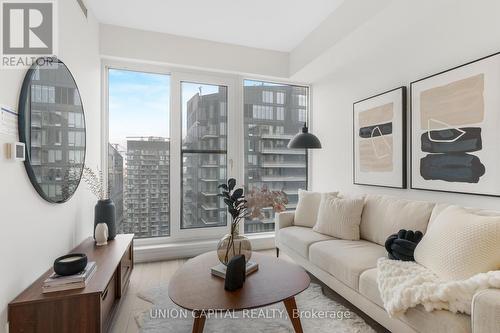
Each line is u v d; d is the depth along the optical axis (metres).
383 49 2.77
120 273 2.12
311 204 3.14
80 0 2.47
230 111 3.82
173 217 3.54
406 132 2.49
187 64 3.43
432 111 2.21
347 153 3.33
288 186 4.12
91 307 1.47
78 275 1.56
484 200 1.87
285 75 3.89
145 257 3.24
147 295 2.35
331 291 2.43
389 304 1.44
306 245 2.51
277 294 1.52
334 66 3.45
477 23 1.91
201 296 1.50
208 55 3.52
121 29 3.17
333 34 2.83
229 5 2.75
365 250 2.17
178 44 3.38
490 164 1.81
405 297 1.36
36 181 1.67
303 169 4.18
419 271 1.55
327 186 3.76
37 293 1.48
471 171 1.92
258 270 1.85
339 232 2.55
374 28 2.46
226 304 1.41
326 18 2.96
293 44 3.65
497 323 1.00
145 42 3.26
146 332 1.81
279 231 3.16
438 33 2.19
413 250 1.76
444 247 1.48
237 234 1.88
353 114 3.19
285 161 4.12
